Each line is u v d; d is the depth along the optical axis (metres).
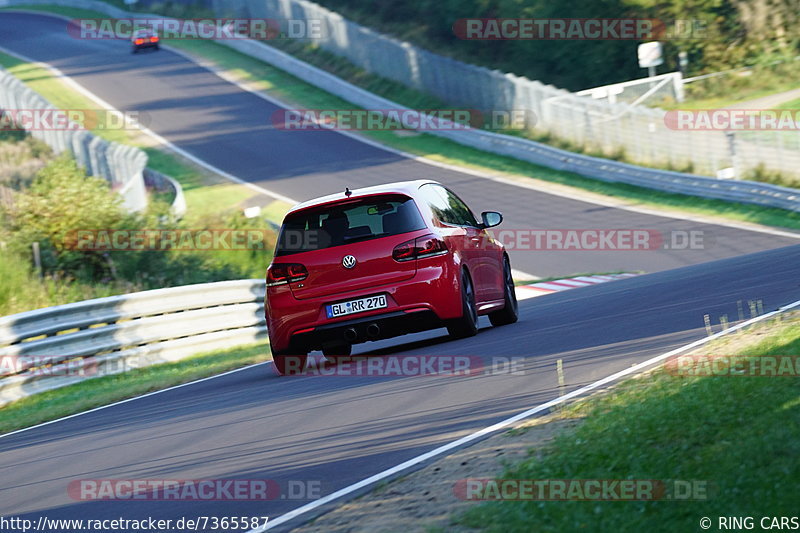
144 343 52.59
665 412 18.66
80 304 49.12
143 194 96.69
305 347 35.84
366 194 35.81
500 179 123.38
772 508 13.73
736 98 154.75
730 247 85.06
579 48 181.25
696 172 116.69
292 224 36.09
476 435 20.98
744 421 17.30
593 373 25.83
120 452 26.09
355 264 35.03
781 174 106.31
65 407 40.06
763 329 27.09
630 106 127.12
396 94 173.88
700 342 27.39
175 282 75.69
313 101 177.38
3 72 177.38
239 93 187.88
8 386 44.81
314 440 23.22
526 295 71.06
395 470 19.25
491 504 15.63
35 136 153.50
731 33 172.75
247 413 28.56
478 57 195.88
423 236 35.22
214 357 53.41
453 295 35.34
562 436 18.83
